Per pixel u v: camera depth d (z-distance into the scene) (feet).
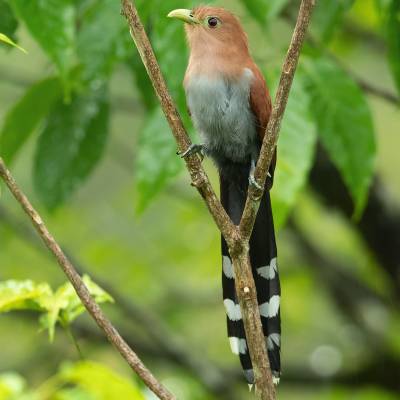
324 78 31.14
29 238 52.31
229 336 26.53
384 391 53.06
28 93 32.40
